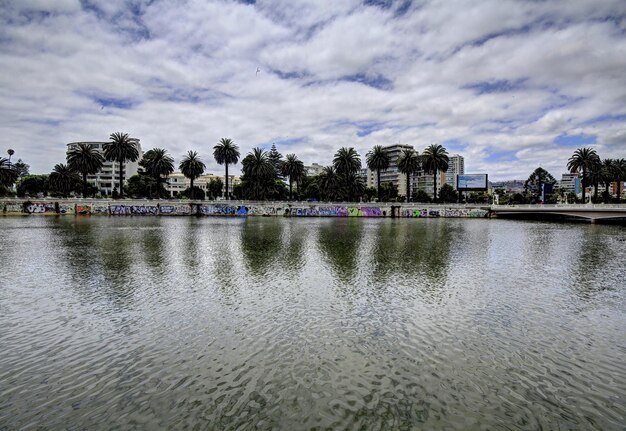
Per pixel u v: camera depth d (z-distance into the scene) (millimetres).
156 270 23859
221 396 9406
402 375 10523
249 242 38469
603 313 15992
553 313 15922
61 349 12000
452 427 8336
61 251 31203
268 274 22891
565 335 13531
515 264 27234
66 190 103188
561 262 28266
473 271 24484
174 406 8984
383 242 39656
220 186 159250
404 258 29203
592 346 12602
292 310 15898
